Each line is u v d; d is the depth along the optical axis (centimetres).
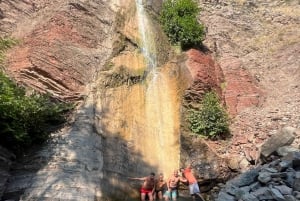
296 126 1304
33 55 1341
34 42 1398
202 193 1198
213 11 2108
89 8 1692
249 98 1509
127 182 1186
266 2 2244
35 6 1641
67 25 1541
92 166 1126
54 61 1377
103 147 1212
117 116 1338
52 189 1020
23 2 1619
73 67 1416
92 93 1367
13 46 1381
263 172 1034
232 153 1266
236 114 1448
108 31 1683
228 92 1531
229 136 1339
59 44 1445
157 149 1325
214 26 2000
